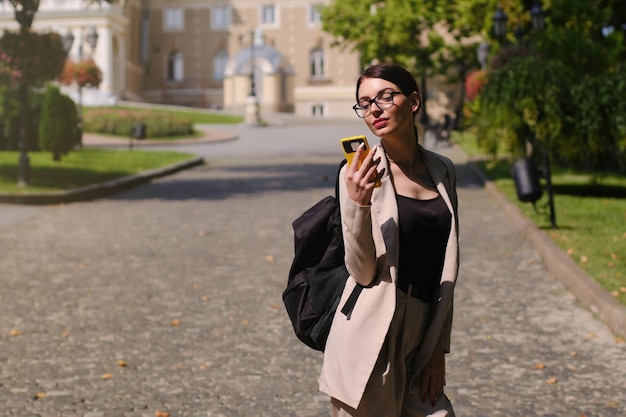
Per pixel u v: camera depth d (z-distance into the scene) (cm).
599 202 1559
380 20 4597
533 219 1330
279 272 1033
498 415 543
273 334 750
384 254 310
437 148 3200
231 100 7156
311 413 548
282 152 3484
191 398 578
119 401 572
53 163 2489
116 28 6894
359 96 324
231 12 7725
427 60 4819
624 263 952
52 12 6694
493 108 1686
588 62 2469
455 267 325
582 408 555
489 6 3269
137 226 1421
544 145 1664
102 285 962
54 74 1931
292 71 7281
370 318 311
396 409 319
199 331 760
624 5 3031
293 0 7625
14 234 1335
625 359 661
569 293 890
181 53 7800
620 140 1609
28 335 747
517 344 708
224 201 1772
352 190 295
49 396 582
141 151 3178
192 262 1098
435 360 328
